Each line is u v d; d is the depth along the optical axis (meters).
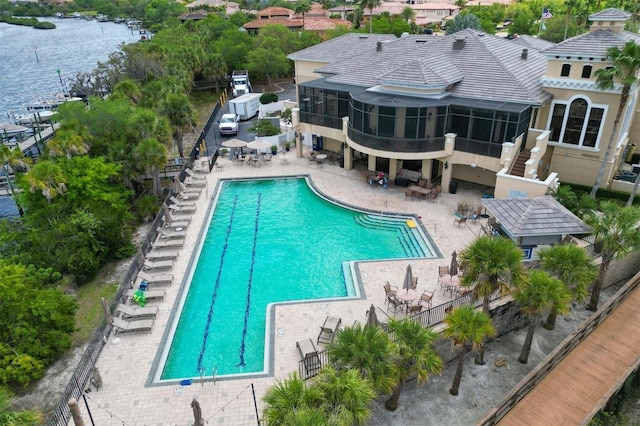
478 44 35.00
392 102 30.06
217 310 21.19
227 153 41.78
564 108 30.09
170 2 185.75
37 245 25.20
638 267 24.62
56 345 19.16
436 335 15.16
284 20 102.19
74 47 135.75
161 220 28.25
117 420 15.05
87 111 34.84
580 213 24.83
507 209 22.77
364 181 34.78
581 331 17.83
